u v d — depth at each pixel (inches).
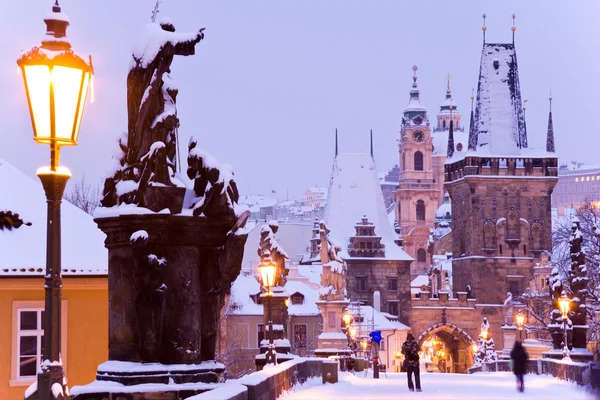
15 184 1441.9
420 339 7573.8
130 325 772.6
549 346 5349.4
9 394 1278.3
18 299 1294.3
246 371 4963.1
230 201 791.1
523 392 1673.2
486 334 5162.4
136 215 759.7
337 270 2874.0
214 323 797.9
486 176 7667.3
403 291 7623.0
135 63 793.6
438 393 1633.9
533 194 7696.9
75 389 749.3
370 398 1430.9
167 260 770.2
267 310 1439.5
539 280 7480.3
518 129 7834.6
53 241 461.1
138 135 793.6
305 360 1667.1
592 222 5137.8
